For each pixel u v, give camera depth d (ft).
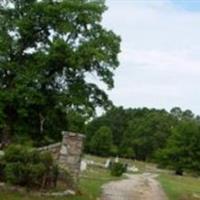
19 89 130.21
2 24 136.87
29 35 136.15
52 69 134.10
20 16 139.44
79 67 130.11
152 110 554.87
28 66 134.31
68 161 87.30
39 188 76.23
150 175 240.73
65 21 135.03
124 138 509.35
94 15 135.13
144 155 496.64
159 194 113.60
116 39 137.08
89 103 136.87
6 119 134.92
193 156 352.90
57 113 135.74
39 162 77.46
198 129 357.82
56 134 137.18
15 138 135.13
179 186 161.58
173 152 356.79
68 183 84.07
